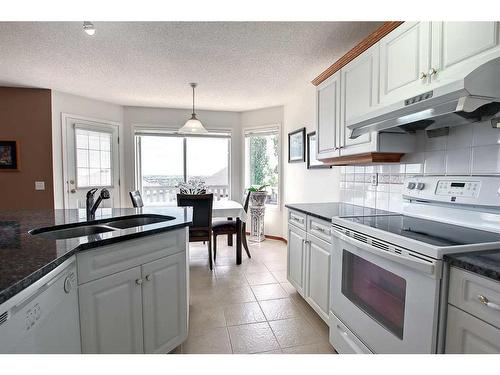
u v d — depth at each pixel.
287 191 4.18
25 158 3.49
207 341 1.81
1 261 0.91
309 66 2.73
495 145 1.32
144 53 2.44
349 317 1.50
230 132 4.76
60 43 2.24
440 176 1.58
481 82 1.04
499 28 1.04
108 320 1.23
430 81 1.31
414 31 1.41
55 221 1.67
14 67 2.74
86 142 3.93
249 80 3.15
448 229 1.36
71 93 3.68
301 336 1.87
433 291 0.99
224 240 4.42
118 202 4.35
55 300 0.96
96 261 1.18
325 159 2.38
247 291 2.56
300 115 3.66
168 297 1.54
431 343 1.00
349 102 1.98
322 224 1.87
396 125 1.52
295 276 2.37
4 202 3.49
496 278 0.81
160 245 1.48
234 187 4.82
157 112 4.48
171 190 4.72
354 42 2.22
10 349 0.74
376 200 2.17
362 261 1.42
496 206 1.27
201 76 3.02
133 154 4.44
